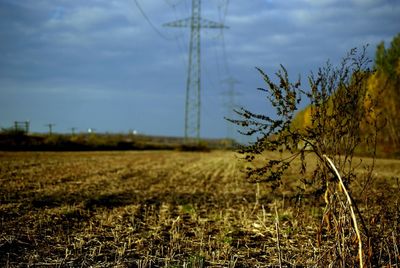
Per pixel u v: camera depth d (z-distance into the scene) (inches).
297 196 283.9
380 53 1596.9
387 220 296.2
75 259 289.6
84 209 479.8
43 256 294.8
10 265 272.5
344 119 268.2
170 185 736.3
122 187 682.2
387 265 250.1
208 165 1257.4
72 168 991.6
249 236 363.9
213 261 288.7
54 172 875.4
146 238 350.9
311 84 255.9
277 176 263.0
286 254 305.0
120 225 391.2
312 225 385.4
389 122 1526.8
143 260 290.2
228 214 454.3
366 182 281.6
